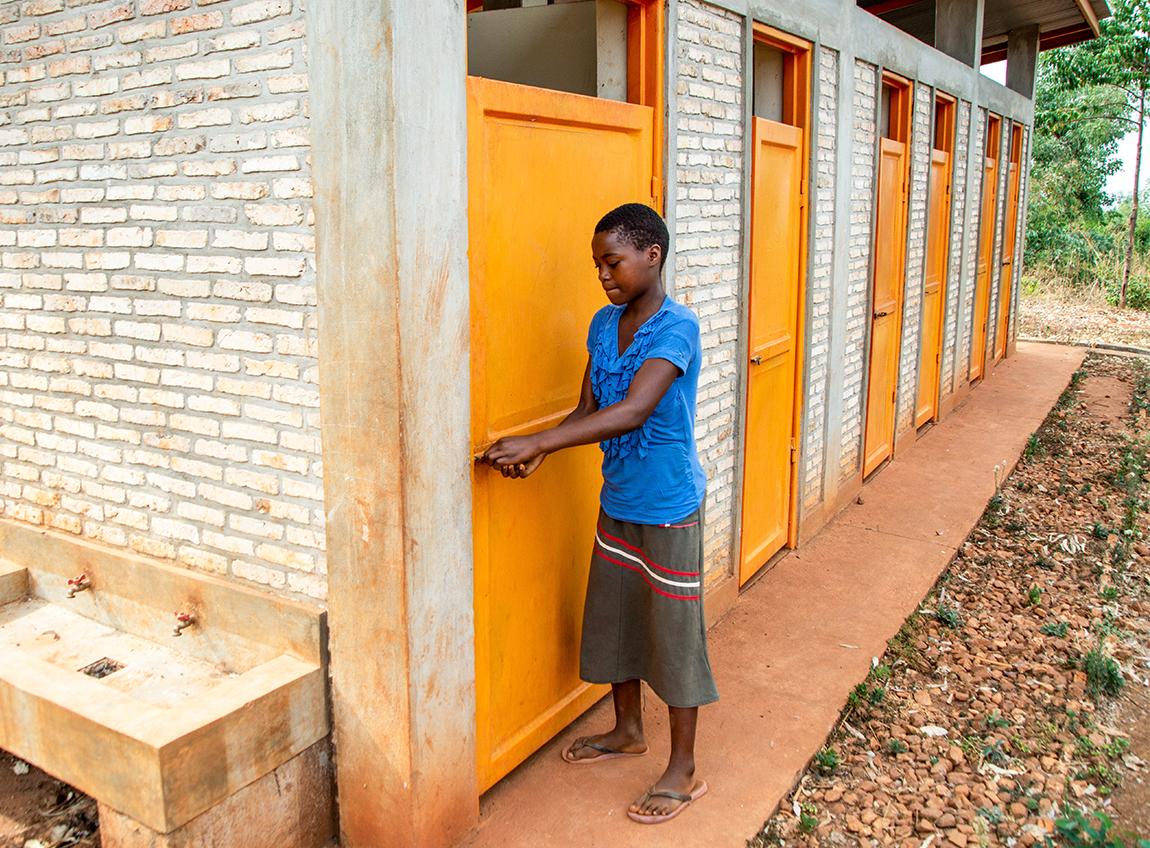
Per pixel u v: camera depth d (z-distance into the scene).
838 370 6.16
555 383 3.43
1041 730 3.98
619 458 3.11
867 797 3.48
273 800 2.88
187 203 3.02
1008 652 4.66
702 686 3.17
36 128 3.36
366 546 2.77
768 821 3.26
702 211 4.29
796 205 5.38
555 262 3.34
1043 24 11.60
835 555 5.67
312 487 2.92
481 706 3.17
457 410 2.83
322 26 2.56
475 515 3.05
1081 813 3.40
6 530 3.86
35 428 3.68
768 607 4.93
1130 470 7.67
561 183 3.32
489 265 3.01
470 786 3.09
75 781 2.77
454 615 2.93
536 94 3.10
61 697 2.77
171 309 3.14
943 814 3.39
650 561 3.14
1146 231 21.53
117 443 3.43
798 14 5.05
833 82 5.69
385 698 2.83
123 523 3.49
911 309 7.83
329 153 2.62
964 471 7.42
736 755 3.58
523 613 3.38
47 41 3.25
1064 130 22.52
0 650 3.08
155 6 2.95
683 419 3.03
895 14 10.34
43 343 3.55
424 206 2.61
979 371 10.84
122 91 3.10
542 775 3.45
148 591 3.41
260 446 3.02
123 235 3.21
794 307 5.50
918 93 7.38
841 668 4.27
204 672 3.26
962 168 8.93
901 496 6.80
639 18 3.81
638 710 3.53
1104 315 17.80
